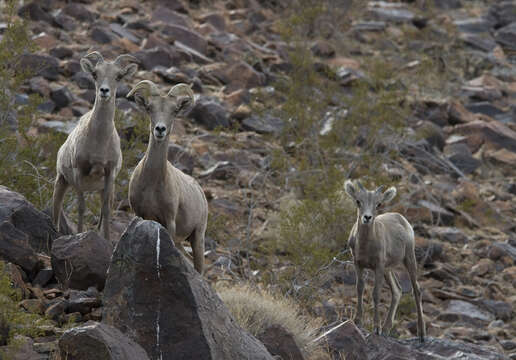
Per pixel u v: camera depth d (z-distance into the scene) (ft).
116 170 87.56
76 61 178.60
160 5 241.76
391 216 94.84
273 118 181.27
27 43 108.68
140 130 116.47
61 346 55.36
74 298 72.33
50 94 160.66
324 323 99.09
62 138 108.68
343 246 119.24
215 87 197.98
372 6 301.02
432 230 151.94
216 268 111.96
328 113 167.22
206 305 62.34
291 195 142.72
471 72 257.75
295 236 107.65
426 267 140.05
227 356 61.82
